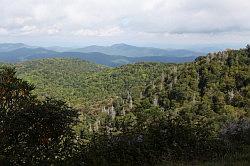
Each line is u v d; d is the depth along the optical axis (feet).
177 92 329.31
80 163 32.83
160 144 36.83
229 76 345.31
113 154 34.42
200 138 39.01
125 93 462.60
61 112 34.63
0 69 40.14
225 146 39.24
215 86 330.75
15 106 35.68
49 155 32.68
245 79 331.16
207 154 37.52
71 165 32.50
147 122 38.52
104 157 33.99
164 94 344.49
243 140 43.55
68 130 34.45
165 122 38.58
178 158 36.29
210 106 274.16
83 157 33.53
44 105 34.78
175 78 374.02
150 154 34.86
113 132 37.32
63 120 34.47
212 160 34.83
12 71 40.19
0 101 37.11
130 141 35.58
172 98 334.03
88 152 33.94
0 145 31.83
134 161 34.45
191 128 39.09
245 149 39.42
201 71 374.22
